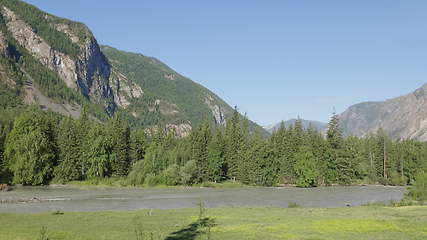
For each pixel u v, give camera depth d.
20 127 123.44
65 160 126.62
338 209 54.88
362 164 159.75
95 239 33.09
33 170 116.31
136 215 49.22
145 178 126.44
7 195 84.81
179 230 37.28
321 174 142.25
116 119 143.75
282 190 115.56
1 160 119.31
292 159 144.38
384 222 40.16
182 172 130.00
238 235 34.25
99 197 84.94
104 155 131.38
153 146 141.88
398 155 158.75
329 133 151.00
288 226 38.62
